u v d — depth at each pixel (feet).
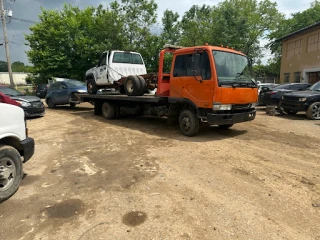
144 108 31.12
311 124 31.35
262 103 45.60
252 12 128.67
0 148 12.34
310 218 10.51
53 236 9.58
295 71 83.82
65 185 14.01
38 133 27.84
